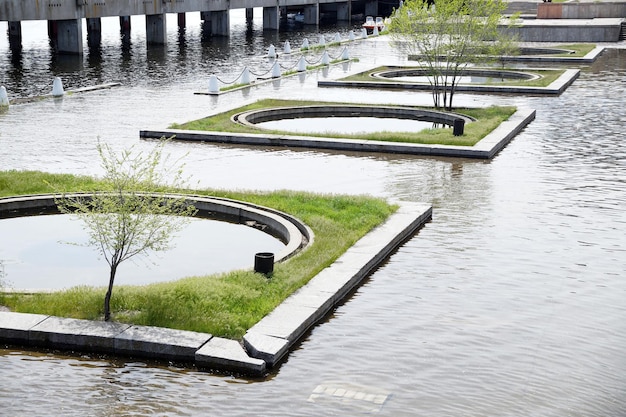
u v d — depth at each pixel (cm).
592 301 1482
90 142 2767
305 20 8225
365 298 1492
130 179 1434
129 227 1376
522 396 1140
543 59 5197
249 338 1274
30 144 2725
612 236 1845
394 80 4269
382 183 2306
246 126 2988
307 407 1109
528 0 8231
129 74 4544
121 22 6975
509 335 1338
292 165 2512
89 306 1373
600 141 2842
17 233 1834
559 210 2041
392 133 2848
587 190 2220
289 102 3588
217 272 1595
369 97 3822
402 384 1173
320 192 2194
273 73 4484
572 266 1658
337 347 1292
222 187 2233
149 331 1295
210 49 5938
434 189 2241
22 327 1300
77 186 2086
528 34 6353
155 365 1241
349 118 3378
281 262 1591
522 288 1540
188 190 2080
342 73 4653
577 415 1092
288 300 1424
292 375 1203
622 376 1202
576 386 1171
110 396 1138
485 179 2347
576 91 3984
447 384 1173
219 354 1229
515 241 1808
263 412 1095
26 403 1113
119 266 1636
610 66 4984
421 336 1332
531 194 2184
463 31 3462
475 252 1739
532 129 3067
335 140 2738
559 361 1248
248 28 7794
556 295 1508
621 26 6500
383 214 1911
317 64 5022
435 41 3559
